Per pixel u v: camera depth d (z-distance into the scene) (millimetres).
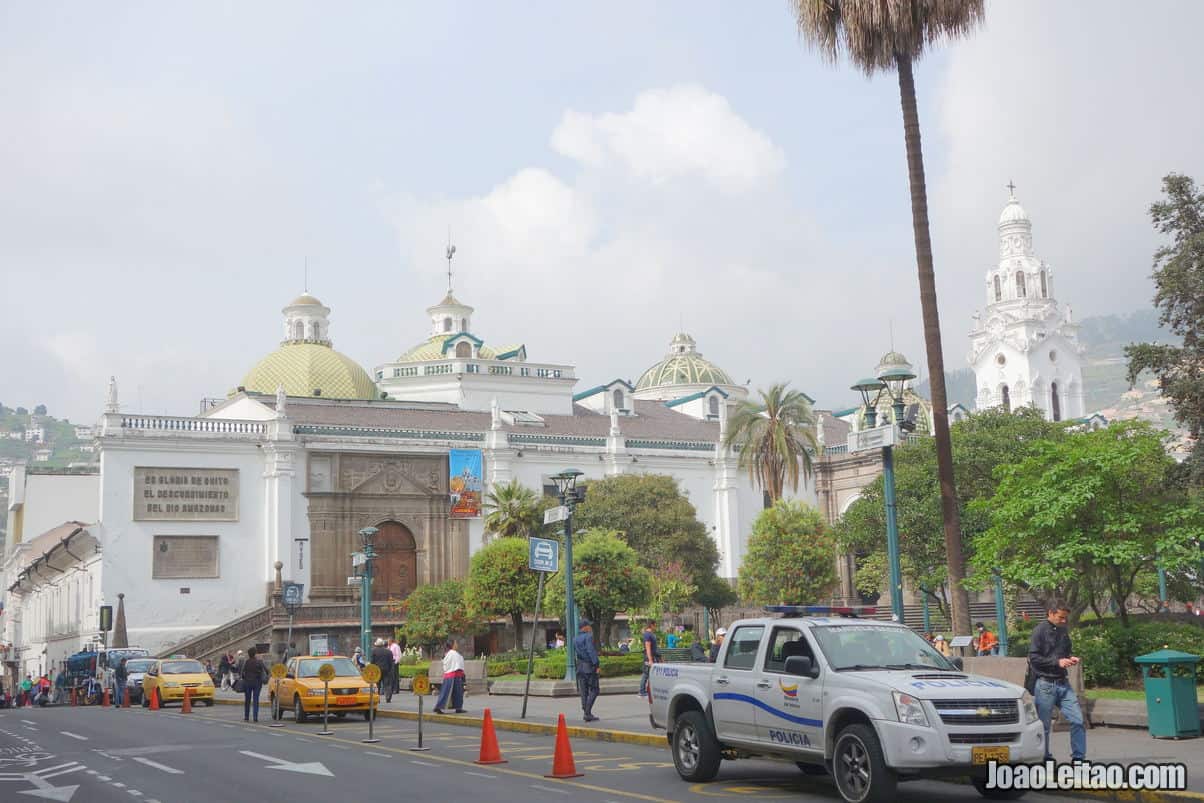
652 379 102812
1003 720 13656
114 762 21219
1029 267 96875
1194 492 37594
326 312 84562
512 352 87625
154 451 62062
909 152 26562
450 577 68375
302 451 65688
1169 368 39906
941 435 25438
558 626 62031
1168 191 40094
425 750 21984
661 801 14766
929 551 48031
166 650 58344
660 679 17766
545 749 21688
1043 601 38469
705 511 76875
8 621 103312
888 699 13641
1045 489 28438
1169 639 25297
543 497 64500
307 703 30188
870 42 26562
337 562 65688
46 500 93750
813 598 54875
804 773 17297
